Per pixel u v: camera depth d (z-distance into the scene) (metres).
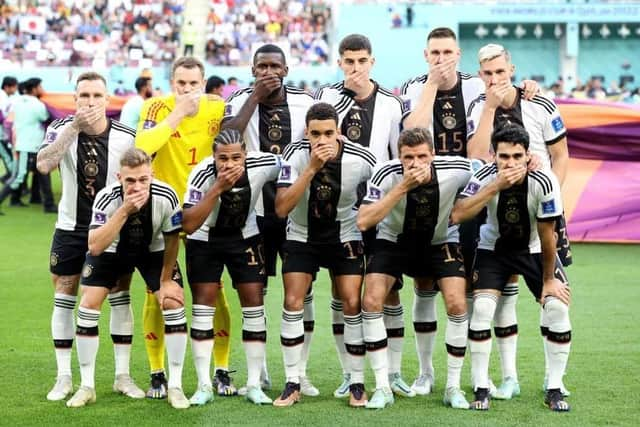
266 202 9.36
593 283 15.12
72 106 23.08
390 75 43.66
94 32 44.69
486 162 9.18
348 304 8.76
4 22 44.12
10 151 23.91
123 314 9.11
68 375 9.09
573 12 44.56
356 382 8.74
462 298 8.64
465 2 45.00
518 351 10.88
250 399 8.83
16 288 14.87
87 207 9.06
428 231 8.64
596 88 40.28
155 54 43.44
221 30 44.94
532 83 9.61
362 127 9.42
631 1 44.53
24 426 7.98
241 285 8.86
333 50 45.22
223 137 8.25
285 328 8.80
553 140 9.58
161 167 9.60
